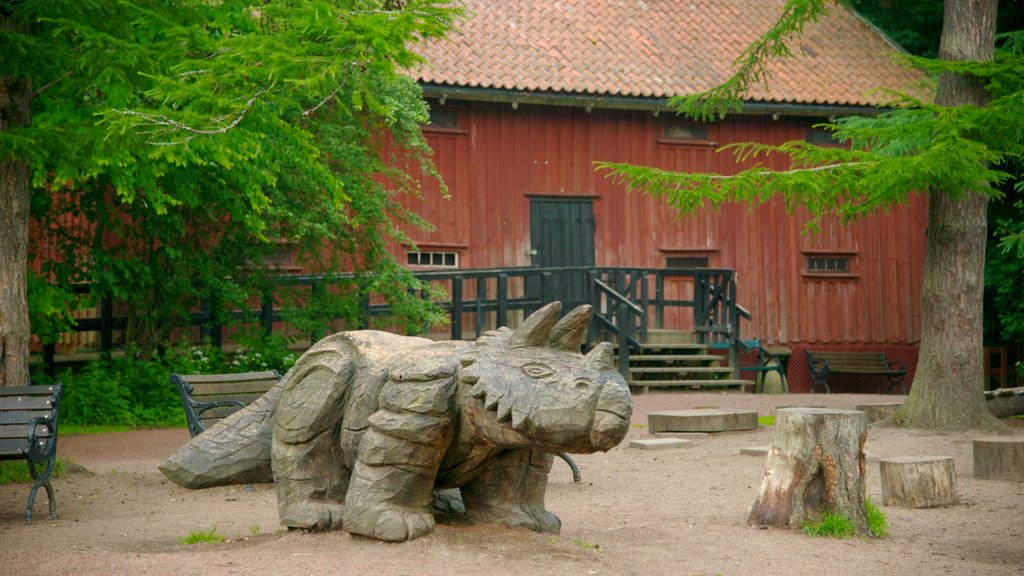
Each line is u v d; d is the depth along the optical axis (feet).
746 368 77.10
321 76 30.83
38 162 33.27
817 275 84.94
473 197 77.66
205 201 54.54
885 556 22.06
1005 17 94.32
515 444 18.75
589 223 80.53
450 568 18.45
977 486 31.73
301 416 21.22
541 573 18.38
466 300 71.82
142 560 19.94
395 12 32.01
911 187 42.37
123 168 39.86
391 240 74.84
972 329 45.42
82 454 40.65
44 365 55.31
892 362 86.07
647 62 79.92
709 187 43.57
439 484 21.16
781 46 56.13
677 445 41.68
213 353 58.95
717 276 72.74
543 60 77.25
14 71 32.60
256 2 38.01
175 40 33.19
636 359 69.72
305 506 21.12
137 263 55.01
